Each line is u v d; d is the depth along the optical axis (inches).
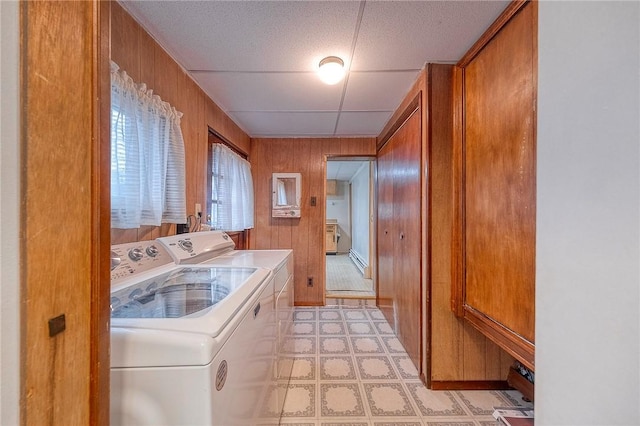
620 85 18.7
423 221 74.0
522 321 47.5
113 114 44.6
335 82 74.6
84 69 19.0
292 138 137.2
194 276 52.2
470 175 64.3
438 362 71.9
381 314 126.9
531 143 45.5
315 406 66.1
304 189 137.4
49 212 16.5
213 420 26.7
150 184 54.6
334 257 295.6
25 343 15.1
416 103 78.0
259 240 137.6
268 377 50.2
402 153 95.1
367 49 63.2
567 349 22.9
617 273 18.9
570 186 22.8
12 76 14.7
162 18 52.3
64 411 17.2
